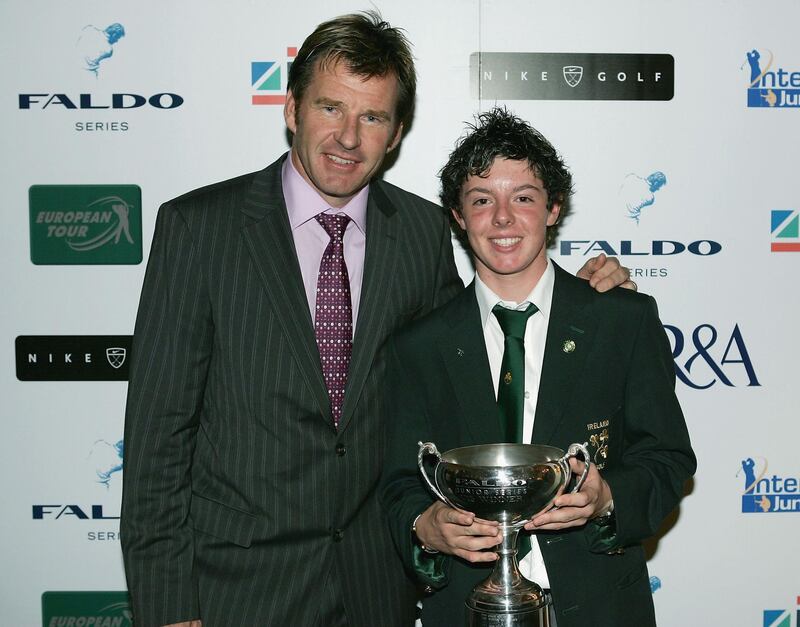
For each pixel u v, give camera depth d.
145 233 2.10
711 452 2.15
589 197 2.11
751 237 2.12
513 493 1.24
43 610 2.17
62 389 2.13
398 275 1.62
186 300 1.50
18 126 2.08
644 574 1.51
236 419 1.52
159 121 2.08
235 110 2.08
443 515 1.33
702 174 2.10
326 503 1.53
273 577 1.52
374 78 1.46
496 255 1.45
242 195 1.58
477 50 2.08
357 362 1.54
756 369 2.14
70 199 2.09
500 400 1.47
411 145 2.10
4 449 2.13
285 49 2.07
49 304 2.11
